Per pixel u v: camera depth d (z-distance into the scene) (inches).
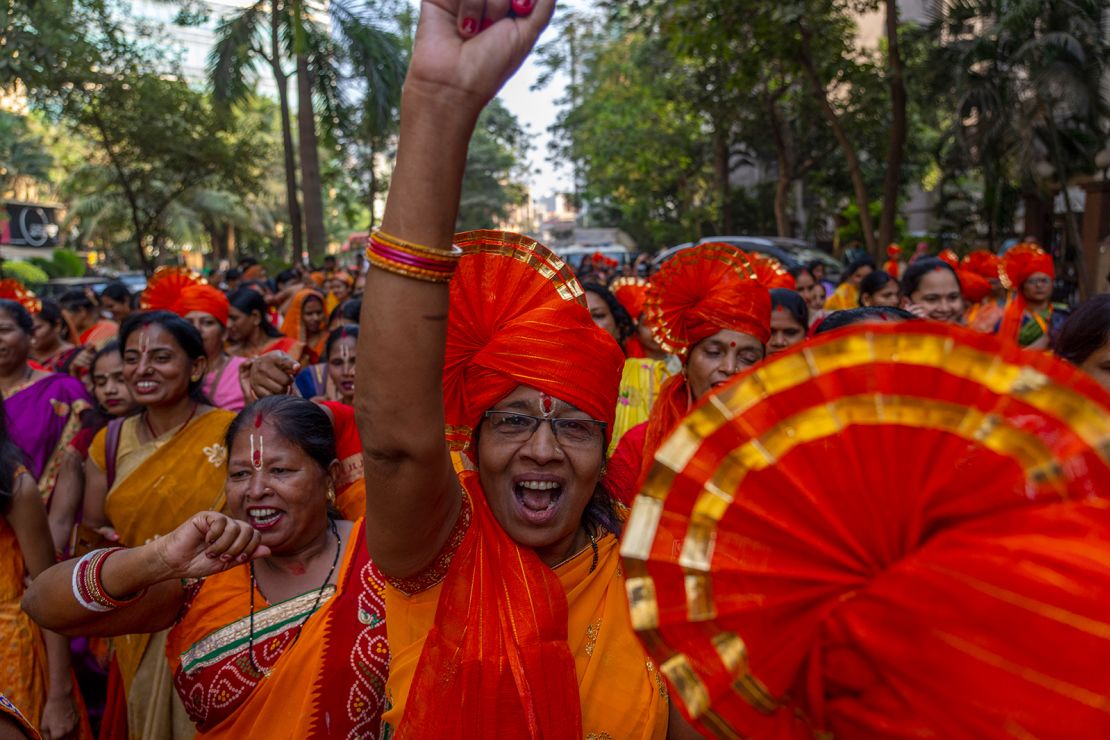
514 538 72.4
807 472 44.1
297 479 101.6
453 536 71.5
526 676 67.8
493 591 70.6
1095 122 594.2
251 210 1738.4
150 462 145.5
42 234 1803.6
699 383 137.4
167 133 946.7
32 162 1834.4
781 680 45.4
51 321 279.7
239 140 1047.6
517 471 71.0
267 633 96.5
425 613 72.1
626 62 1339.8
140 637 125.3
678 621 46.0
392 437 61.7
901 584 41.4
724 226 1279.5
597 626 72.6
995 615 38.7
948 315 203.3
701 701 45.6
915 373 42.7
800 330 182.1
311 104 842.8
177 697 117.9
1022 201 824.3
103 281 1105.4
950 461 42.3
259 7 812.0
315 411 105.6
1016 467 41.0
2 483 129.9
